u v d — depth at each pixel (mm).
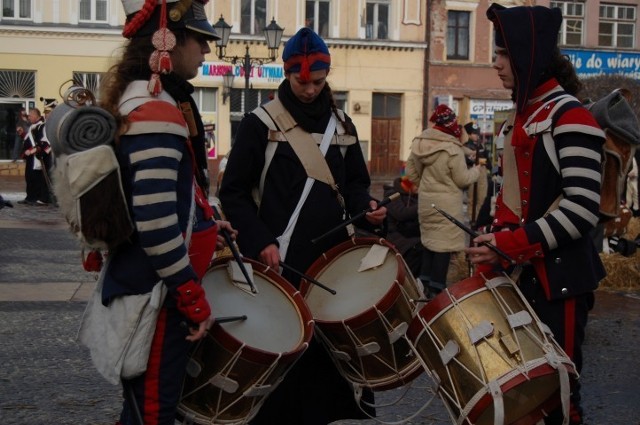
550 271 3391
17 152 28625
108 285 2969
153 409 2928
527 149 3453
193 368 3074
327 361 3846
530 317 3178
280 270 3820
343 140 3932
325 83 3902
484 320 3119
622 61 34812
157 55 2918
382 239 3840
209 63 30641
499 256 3355
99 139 2811
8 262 10211
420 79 33219
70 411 4887
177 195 2957
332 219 3855
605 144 3559
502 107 33906
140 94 2900
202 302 2869
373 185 29547
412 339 3291
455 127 8188
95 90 3117
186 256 2861
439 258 8164
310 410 3834
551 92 3459
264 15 31453
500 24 3477
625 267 9578
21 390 5238
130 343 2900
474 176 8188
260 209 3893
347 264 3826
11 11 29266
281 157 3846
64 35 29562
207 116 30969
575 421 3566
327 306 3656
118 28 29859
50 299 7953
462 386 3102
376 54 32625
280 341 3215
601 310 8266
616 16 35062
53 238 12719
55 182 2924
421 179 8258
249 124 3859
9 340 6410
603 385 5695
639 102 18078
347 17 32188
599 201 3348
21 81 29500
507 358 3059
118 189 2818
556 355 3076
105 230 2832
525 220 3463
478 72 33656
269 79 31453
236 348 3029
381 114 33156
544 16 3459
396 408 5090
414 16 32844
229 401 3098
